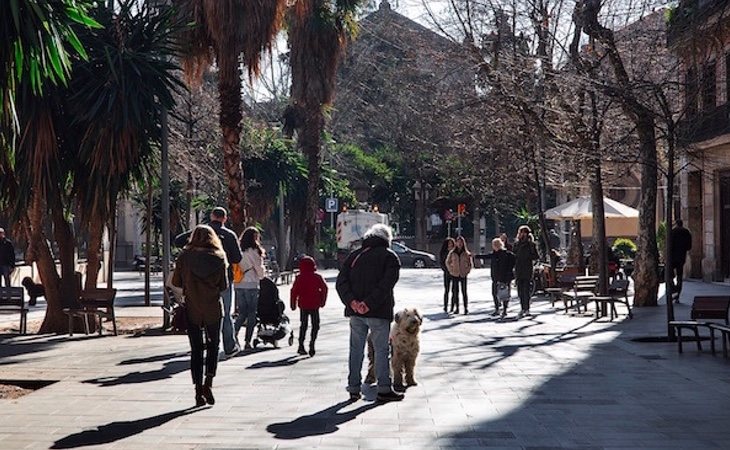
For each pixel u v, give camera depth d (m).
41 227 18.34
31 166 16.92
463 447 7.89
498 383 11.34
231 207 23.58
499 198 50.28
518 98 21.20
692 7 16.91
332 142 55.28
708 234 31.61
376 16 50.44
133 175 18.88
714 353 14.02
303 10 25.56
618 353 14.30
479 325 19.20
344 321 20.03
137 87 17.48
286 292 31.78
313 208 40.69
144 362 13.39
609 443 8.06
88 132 17.22
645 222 22.67
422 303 25.94
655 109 18.31
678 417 9.21
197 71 23.30
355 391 10.17
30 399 10.34
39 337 17.28
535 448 7.86
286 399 10.30
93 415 9.40
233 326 14.27
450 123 38.28
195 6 22.09
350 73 58.44
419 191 57.62
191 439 8.26
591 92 18.56
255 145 43.56
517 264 21.44
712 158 28.19
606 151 18.31
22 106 16.70
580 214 29.86
